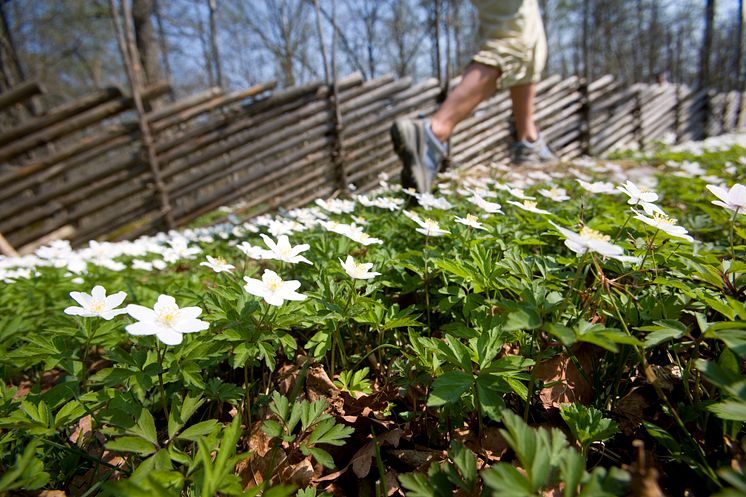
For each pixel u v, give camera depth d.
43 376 2.02
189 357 1.24
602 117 9.78
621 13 19.25
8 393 1.32
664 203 3.44
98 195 5.79
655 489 0.70
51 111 5.07
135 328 1.05
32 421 1.14
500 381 1.05
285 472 1.20
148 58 11.08
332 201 3.08
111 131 5.43
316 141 6.59
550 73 26.55
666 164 5.63
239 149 6.23
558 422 1.24
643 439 1.17
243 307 1.33
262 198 6.38
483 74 4.27
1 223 5.18
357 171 6.93
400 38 18.41
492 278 1.41
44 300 2.45
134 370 1.18
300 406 1.19
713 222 2.52
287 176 6.61
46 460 1.23
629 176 4.90
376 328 1.46
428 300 1.79
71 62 20.50
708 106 12.08
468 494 1.05
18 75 10.64
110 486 0.73
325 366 1.63
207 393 1.26
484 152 7.92
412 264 1.72
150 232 5.89
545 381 1.31
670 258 1.50
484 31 4.37
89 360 2.04
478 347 1.15
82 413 1.19
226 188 6.18
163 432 1.39
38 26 17.39
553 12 21.27
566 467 0.77
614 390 1.31
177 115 5.73
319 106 6.50
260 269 2.60
